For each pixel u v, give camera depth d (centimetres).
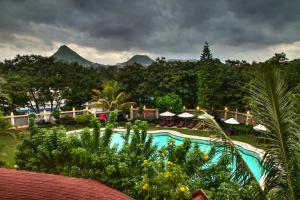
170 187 606
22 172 227
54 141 844
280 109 439
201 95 2961
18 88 3103
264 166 503
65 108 3606
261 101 451
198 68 3369
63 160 822
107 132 848
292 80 1781
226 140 565
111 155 761
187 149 829
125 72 3697
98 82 3844
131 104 3384
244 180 571
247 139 2262
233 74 2880
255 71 451
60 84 3594
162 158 788
